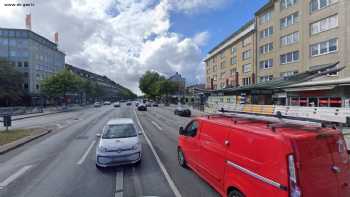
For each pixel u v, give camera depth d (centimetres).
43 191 548
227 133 463
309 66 2806
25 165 755
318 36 2669
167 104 7081
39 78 6438
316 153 329
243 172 400
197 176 638
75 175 656
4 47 5791
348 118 798
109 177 638
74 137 1296
